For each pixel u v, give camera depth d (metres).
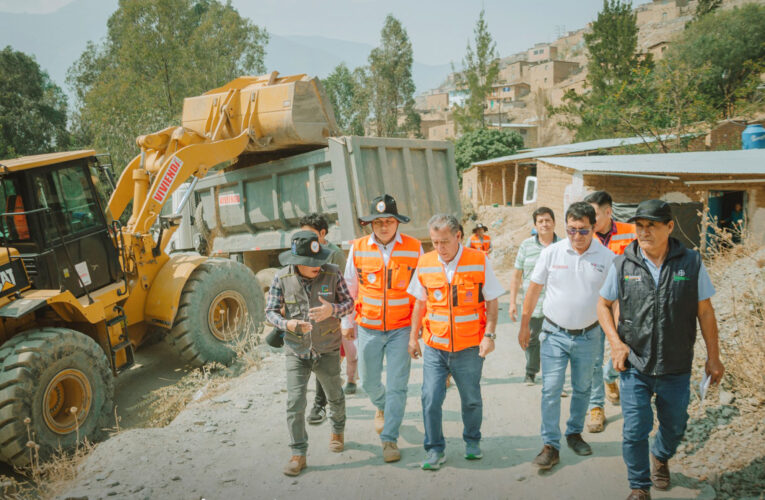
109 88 31.56
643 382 2.96
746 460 3.26
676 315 2.82
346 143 7.31
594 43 30.55
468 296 3.46
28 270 4.97
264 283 9.00
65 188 5.40
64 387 4.77
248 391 5.23
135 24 34.91
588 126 29.45
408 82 59.09
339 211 7.52
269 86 7.96
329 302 3.66
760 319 4.54
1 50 42.72
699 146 21.80
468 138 34.53
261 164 8.64
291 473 3.59
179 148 7.70
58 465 4.12
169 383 6.46
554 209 16.27
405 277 3.89
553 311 3.62
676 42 36.25
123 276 6.02
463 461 3.72
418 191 8.06
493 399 4.86
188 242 11.29
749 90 24.45
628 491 3.21
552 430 3.53
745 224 9.29
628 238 4.25
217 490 3.44
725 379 4.16
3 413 4.14
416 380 5.47
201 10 52.81
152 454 3.94
